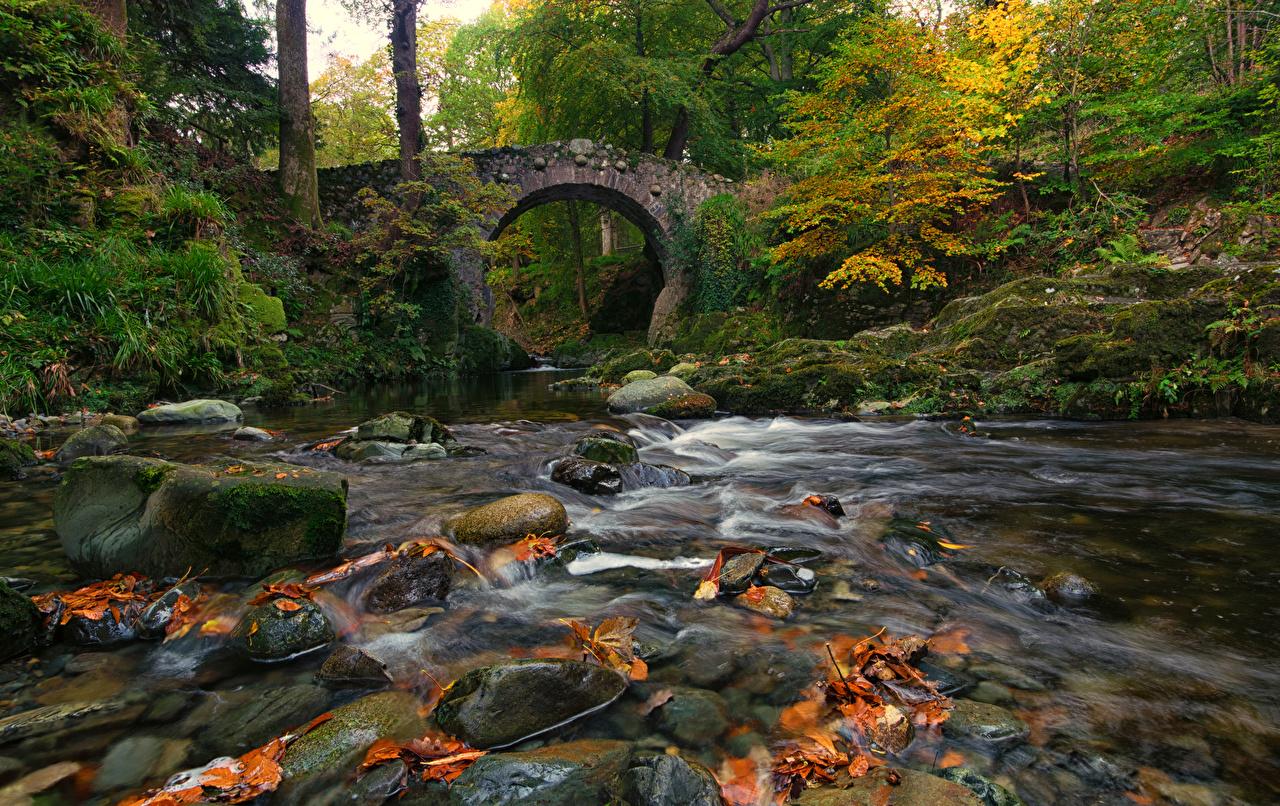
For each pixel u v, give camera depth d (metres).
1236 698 1.55
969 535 2.91
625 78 18.81
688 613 2.09
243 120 16.59
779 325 14.30
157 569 2.29
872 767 1.30
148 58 13.02
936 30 12.03
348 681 1.69
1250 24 10.69
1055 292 8.22
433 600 2.21
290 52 14.04
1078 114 11.09
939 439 5.85
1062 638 1.89
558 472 3.97
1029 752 1.35
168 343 7.91
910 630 1.94
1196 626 1.96
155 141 11.95
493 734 1.41
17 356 6.33
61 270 7.15
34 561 2.52
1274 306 5.91
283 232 13.73
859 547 2.77
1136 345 6.38
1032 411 6.96
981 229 11.88
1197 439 5.24
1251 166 9.42
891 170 11.70
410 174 15.91
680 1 21.09
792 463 4.87
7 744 1.40
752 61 24.61
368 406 8.96
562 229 29.09
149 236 8.86
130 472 2.43
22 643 1.82
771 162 21.25
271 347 10.16
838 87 11.70
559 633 1.95
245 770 1.28
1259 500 3.46
